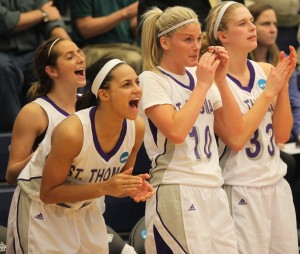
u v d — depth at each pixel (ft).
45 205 26.27
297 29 50.62
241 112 29.81
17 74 40.63
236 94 30.22
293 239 30.68
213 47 28.14
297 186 41.57
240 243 29.53
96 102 25.32
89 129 24.89
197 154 27.89
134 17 44.57
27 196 26.50
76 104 26.37
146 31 28.68
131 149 26.27
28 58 42.29
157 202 27.84
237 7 30.37
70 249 26.27
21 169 28.09
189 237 27.32
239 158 29.91
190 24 27.91
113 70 24.67
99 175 25.85
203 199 27.63
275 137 30.76
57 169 24.90
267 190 30.04
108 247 30.04
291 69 29.99
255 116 29.32
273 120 30.68
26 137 28.48
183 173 27.68
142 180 24.20
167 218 27.53
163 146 28.04
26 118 28.45
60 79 28.58
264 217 29.94
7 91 40.16
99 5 45.09
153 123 28.04
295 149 40.04
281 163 30.94
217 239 28.04
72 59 28.53
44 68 28.71
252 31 30.25
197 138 28.02
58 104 28.81
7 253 27.32
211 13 31.07
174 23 27.96
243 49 30.22
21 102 42.73
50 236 26.17
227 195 29.89
